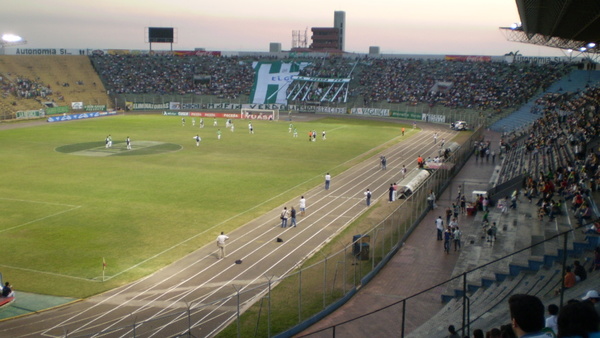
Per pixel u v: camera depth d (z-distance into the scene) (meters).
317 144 92.44
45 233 41.31
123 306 28.81
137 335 25.31
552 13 47.12
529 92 129.00
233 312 27.78
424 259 35.94
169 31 180.25
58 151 80.12
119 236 40.91
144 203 50.78
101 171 65.81
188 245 39.09
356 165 73.31
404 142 96.88
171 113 139.12
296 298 29.27
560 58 156.25
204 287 31.38
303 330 25.77
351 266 34.16
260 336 24.92
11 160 72.00
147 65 166.75
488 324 20.53
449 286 29.92
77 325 26.53
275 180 62.53
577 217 36.22
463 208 48.22
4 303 28.77
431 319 25.09
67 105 137.62
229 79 167.00
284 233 42.12
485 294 27.28
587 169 45.00
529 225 38.97
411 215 42.94
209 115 137.88
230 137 99.50
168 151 82.00
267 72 169.25
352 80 160.88
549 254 29.11
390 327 25.83
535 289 25.27
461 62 160.00
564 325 7.39
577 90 112.75
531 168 59.16
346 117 142.38
